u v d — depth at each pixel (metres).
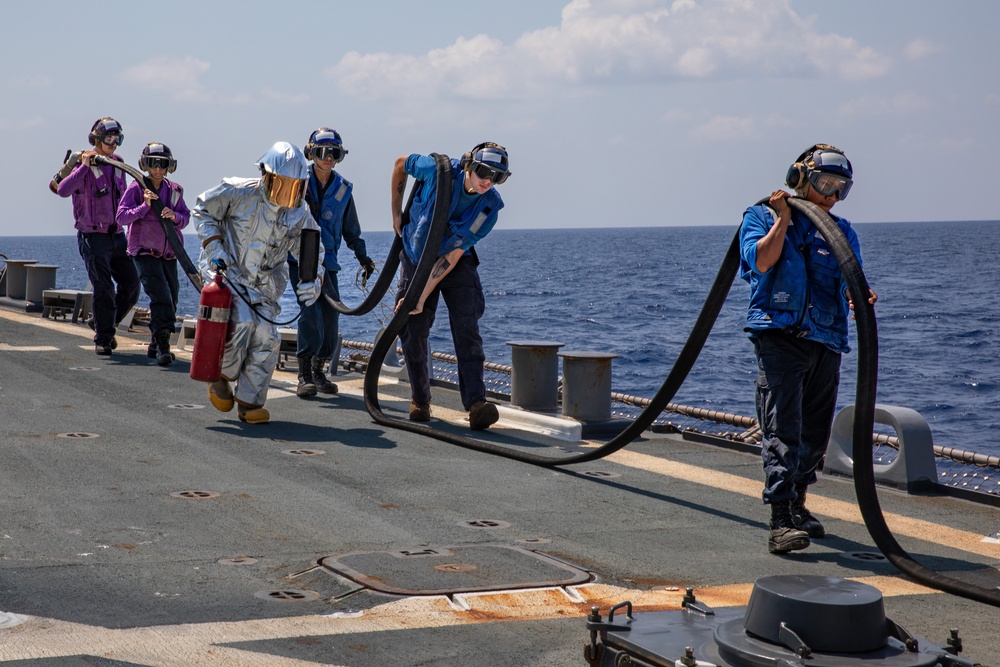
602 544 5.45
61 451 6.95
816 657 2.35
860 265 5.14
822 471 7.48
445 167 7.95
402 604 4.33
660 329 51.09
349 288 68.56
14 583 4.40
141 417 8.26
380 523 5.62
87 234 11.34
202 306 7.98
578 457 7.04
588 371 8.57
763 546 5.59
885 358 39.72
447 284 8.55
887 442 7.18
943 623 4.46
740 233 5.65
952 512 6.50
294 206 7.91
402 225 8.55
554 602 4.44
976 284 85.25
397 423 8.41
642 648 2.60
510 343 9.16
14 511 5.51
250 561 4.86
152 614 4.11
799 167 5.54
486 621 4.18
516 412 8.85
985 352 41.44
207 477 6.45
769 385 5.55
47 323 14.26
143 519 5.48
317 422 8.50
